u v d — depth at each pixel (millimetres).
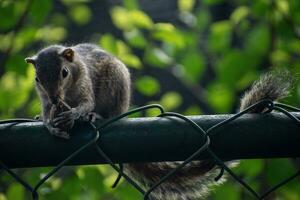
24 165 5117
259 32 12258
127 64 12266
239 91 12336
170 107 14945
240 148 4961
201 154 4984
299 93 10188
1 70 11953
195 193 6141
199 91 18453
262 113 4992
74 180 10125
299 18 12156
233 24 13164
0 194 10070
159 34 12797
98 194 10359
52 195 9898
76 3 15750
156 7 21016
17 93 11547
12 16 11305
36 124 5086
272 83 5500
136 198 10281
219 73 11938
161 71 20109
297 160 12555
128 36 13008
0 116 11688
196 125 4938
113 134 5004
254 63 11867
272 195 10250
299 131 4918
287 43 12328
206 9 14375
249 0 13219
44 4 11383
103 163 5082
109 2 20484
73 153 5012
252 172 10406
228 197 10539
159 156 5020
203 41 15680
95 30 20109
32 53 13531
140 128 4988
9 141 5035
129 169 6758
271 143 4938
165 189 6262
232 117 4949
